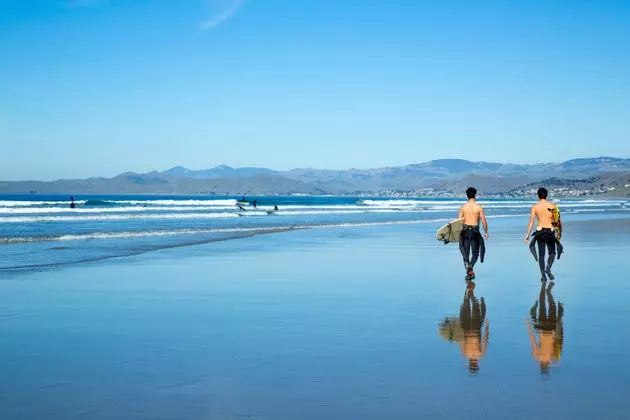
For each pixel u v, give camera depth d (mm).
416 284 10977
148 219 37625
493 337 6648
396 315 7973
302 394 4711
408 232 26344
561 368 5387
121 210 50219
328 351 6055
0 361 5691
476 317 7812
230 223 33250
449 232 12086
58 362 5656
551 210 11414
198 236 23172
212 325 7348
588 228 29531
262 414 4289
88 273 12391
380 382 5000
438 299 9281
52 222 32938
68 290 10172
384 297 9484
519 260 15180
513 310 8328
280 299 9297
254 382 5023
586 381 5012
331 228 29406
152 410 4375
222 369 5410
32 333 6910
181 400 4586
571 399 4570
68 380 5090
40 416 4250
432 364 5539
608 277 11914
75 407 4430
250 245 19453
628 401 4527
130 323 7465
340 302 9016
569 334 6785
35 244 19047
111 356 5883
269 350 6102
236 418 4215
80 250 17250
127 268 13273
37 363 5625
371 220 38500
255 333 6895
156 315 8000
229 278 11742
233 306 8680
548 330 7008
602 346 6215
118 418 4219
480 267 13680
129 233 23812
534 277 11969
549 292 10000
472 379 5074
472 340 6504
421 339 6566
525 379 5066
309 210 57125
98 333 6910
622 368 5391
